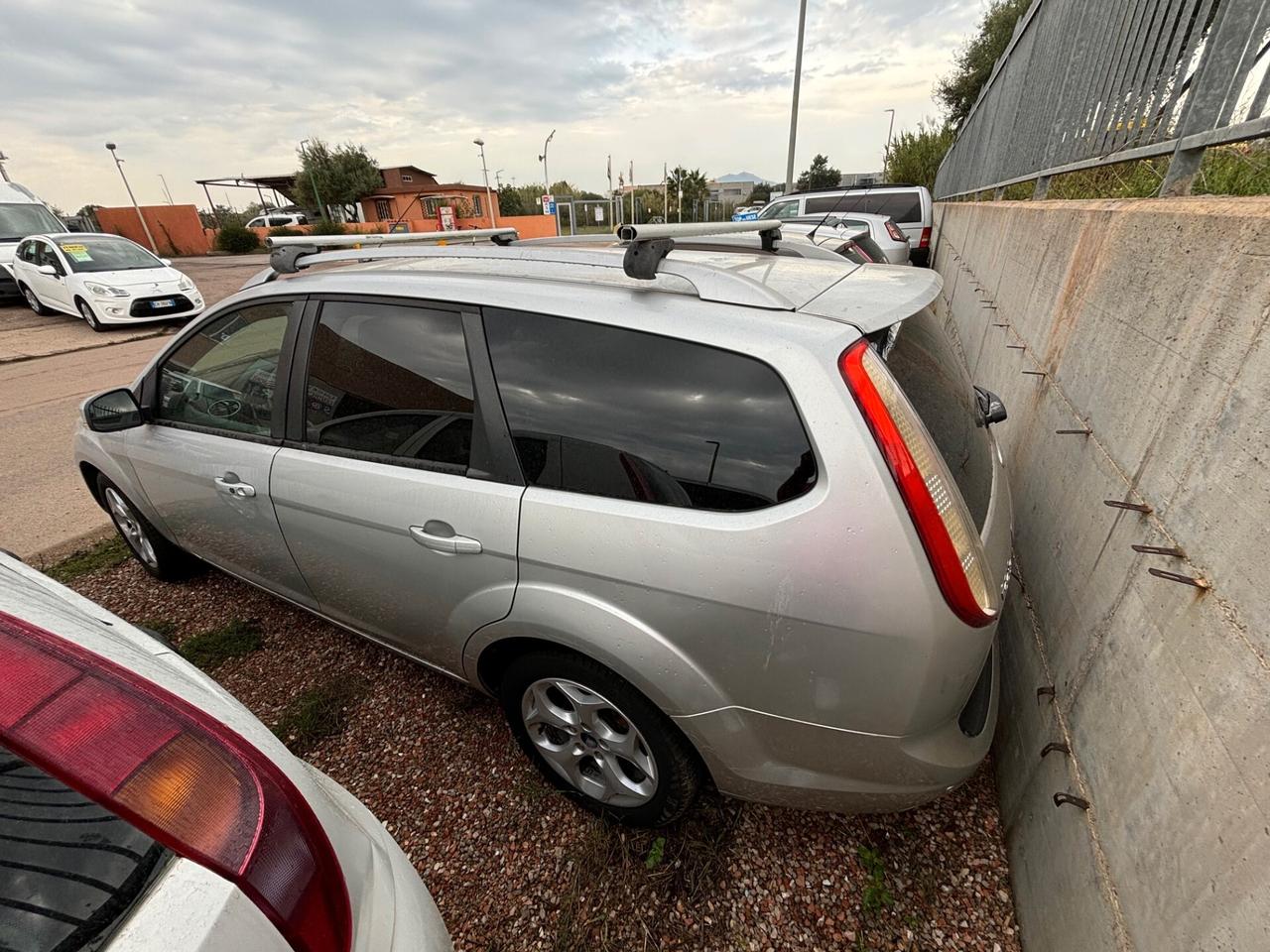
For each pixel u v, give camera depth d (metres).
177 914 0.73
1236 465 1.11
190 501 2.50
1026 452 2.60
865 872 1.69
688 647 1.43
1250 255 1.22
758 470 1.34
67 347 9.49
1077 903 1.28
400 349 1.84
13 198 13.62
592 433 1.53
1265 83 1.67
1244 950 0.86
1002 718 2.01
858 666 1.30
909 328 1.71
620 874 1.73
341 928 0.89
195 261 29.11
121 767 0.79
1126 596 1.41
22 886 0.69
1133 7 2.80
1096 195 3.11
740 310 1.44
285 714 2.37
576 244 2.42
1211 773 1.00
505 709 1.93
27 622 0.88
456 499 1.68
